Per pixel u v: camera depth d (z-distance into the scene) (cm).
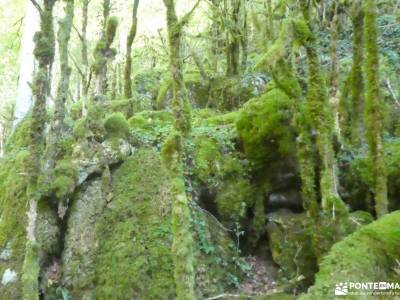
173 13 385
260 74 756
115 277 452
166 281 442
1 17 1359
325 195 394
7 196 538
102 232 486
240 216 518
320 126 395
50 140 499
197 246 470
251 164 535
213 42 828
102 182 517
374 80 400
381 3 890
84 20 641
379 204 398
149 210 490
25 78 916
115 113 575
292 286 446
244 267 487
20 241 495
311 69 399
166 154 348
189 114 391
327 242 395
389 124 562
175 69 385
